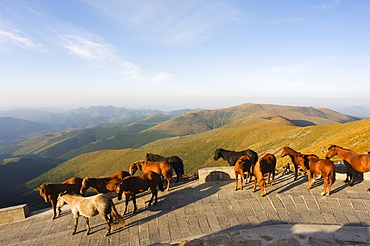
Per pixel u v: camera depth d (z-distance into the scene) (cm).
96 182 1233
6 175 17488
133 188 1127
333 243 697
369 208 988
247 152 1603
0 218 1227
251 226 935
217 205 1135
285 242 717
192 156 11494
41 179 13925
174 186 1512
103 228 1049
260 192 1234
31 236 1059
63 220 1184
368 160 1111
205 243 763
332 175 1091
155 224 1031
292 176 1440
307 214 980
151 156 1719
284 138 8225
